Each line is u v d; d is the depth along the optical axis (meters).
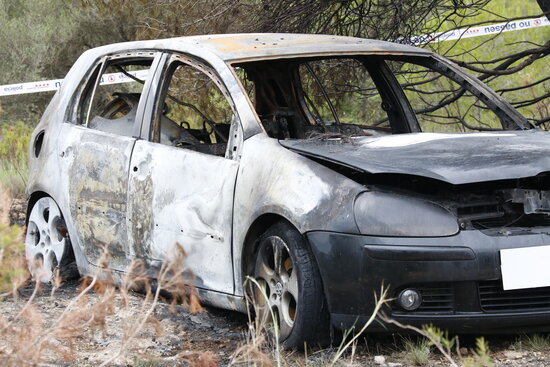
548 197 4.79
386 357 4.82
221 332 5.52
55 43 17.08
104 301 3.86
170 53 6.12
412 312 4.64
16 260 3.70
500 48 12.39
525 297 4.69
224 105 10.34
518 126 5.89
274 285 5.08
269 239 5.07
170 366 4.75
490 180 4.57
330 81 10.23
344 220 4.68
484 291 4.64
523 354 4.83
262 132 5.32
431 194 4.74
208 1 10.36
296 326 4.84
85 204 6.38
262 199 5.05
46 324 5.43
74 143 6.57
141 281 5.86
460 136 5.41
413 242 4.59
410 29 10.20
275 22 10.13
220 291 5.41
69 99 6.86
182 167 5.66
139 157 5.96
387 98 6.81
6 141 13.22
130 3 11.20
